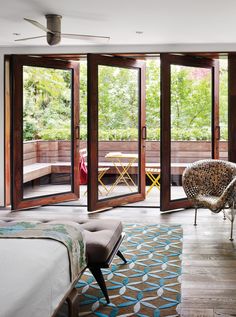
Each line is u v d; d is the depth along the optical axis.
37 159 6.21
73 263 2.24
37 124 6.14
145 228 4.84
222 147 7.95
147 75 8.58
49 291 1.82
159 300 2.88
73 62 6.38
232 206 4.43
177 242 4.27
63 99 6.35
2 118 6.16
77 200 6.61
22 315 1.51
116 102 6.01
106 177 6.02
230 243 4.23
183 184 5.06
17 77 5.82
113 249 3.13
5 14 4.45
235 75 5.97
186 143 6.01
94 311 2.72
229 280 3.23
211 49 5.85
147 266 3.57
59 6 4.16
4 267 1.77
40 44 5.97
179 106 5.93
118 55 5.99
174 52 5.88
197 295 2.96
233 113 5.97
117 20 4.67
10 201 6.25
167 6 4.14
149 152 8.04
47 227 2.48
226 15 4.46
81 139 8.09
